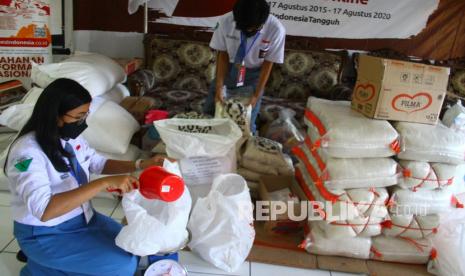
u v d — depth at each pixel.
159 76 3.69
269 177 2.36
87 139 2.29
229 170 2.07
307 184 2.12
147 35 3.68
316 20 3.87
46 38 3.12
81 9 3.72
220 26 2.52
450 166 1.88
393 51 3.93
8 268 1.72
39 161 1.32
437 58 4.00
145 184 1.45
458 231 1.93
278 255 1.98
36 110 1.31
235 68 2.62
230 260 1.79
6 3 2.92
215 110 2.53
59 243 1.48
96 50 3.87
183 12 3.80
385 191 1.87
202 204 1.82
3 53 3.02
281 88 3.73
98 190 1.36
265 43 2.48
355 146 1.79
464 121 2.22
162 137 1.98
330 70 3.69
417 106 1.84
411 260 1.99
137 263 1.62
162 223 1.50
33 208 1.28
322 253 1.99
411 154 1.83
